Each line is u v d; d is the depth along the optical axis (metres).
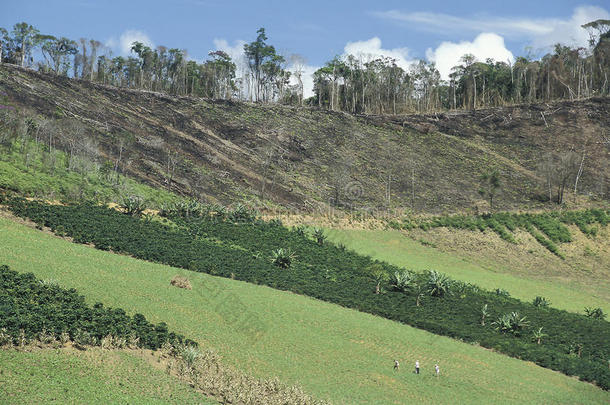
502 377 49.09
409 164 129.75
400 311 63.31
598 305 80.56
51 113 104.12
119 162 97.81
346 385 42.66
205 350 42.69
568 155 126.19
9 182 74.38
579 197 122.94
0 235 56.00
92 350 37.53
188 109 130.12
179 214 84.31
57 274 49.69
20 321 36.41
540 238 103.50
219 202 97.12
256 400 37.09
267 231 84.69
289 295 61.66
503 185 126.06
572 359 56.38
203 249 70.62
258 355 45.00
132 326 42.22
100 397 31.89
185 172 103.81
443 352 52.84
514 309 71.56
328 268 75.38
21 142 89.44
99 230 67.44
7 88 106.31
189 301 52.41
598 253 101.69
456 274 85.06
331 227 95.94
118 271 55.56
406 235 99.50
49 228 64.94
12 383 30.64
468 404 42.56
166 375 37.44
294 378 42.34
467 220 107.31
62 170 86.00
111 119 112.69
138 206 79.31
